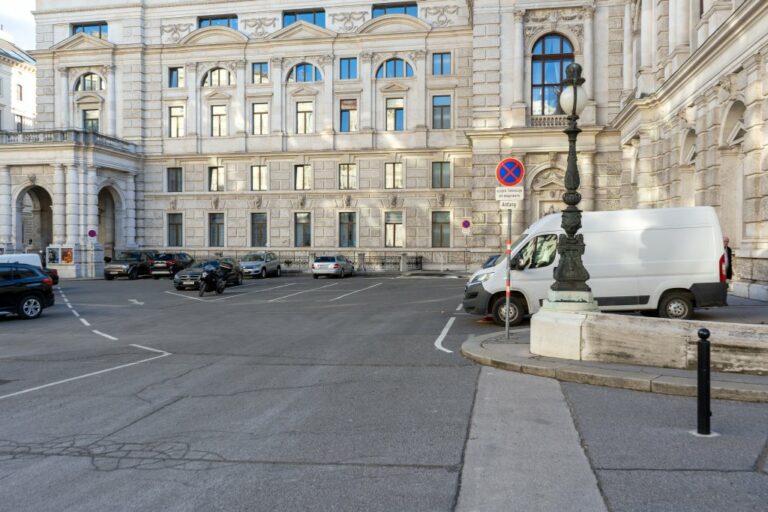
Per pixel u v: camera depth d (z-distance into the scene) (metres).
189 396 7.72
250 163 44.16
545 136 34.41
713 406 6.86
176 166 44.94
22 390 8.19
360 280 34.62
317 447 5.63
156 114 45.16
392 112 42.75
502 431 6.01
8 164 39.12
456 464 5.14
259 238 44.44
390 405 7.11
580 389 7.73
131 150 44.25
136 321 16.52
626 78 32.72
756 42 16.48
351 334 13.29
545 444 5.61
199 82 44.69
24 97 63.56
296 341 12.40
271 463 5.23
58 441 5.92
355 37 42.44
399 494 4.53
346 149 42.75
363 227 42.91
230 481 4.84
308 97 43.47
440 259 42.03
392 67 42.66
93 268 38.75
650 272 13.26
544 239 13.75
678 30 23.12
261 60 43.84
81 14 45.75
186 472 5.05
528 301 13.69
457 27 41.16
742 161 19.16
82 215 38.84
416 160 42.28
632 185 31.14
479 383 8.16
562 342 9.13
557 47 35.28
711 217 13.31
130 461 5.33
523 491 4.55
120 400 7.55
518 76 34.94
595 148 34.25
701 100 20.67
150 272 39.34
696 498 4.41
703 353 5.85
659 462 5.12
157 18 45.12
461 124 41.59
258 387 8.19
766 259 16.50
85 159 39.00
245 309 19.45
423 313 17.30
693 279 13.16
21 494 4.64
